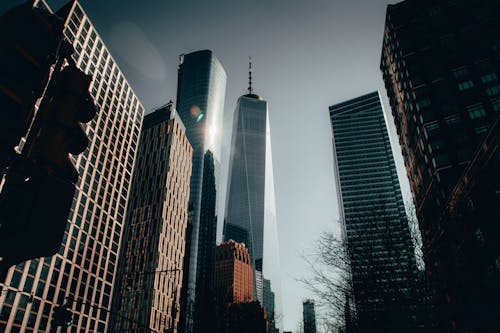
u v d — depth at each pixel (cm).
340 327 2903
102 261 7588
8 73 377
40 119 397
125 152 9288
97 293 7256
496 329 3119
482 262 3353
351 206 18962
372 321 2477
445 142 6344
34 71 399
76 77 435
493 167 3816
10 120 370
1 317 5088
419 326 2400
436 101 6862
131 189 11575
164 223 10450
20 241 348
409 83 7488
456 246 3114
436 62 7369
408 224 2802
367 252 2675
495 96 6494
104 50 8894
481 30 7344
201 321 5388
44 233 356
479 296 2994
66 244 6594
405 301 2456
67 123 407
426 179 6675
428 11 8162
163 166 11600
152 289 9094
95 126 8106
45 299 5897
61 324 1667
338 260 2758
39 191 365
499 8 7419
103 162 8200
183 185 12500
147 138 12644
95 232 7512
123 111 9481
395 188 19250
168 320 8862
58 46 429
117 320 8925
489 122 6266
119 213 8556
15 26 395
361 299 2559
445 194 5909
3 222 348
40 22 419
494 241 3609
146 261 9738
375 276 2570
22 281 5503
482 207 3903
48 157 380
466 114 6506
